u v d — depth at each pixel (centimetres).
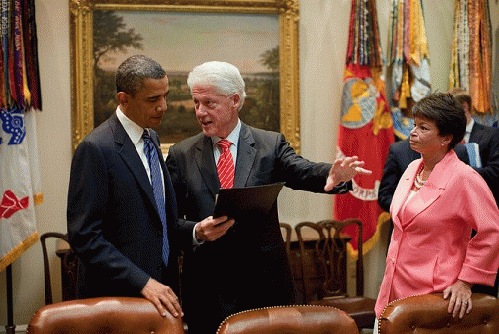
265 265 243
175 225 240
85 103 472
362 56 498
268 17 501
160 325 201
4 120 429
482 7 519
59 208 472
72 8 467
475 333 220
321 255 445
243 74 498
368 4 500
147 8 479
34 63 445
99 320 197
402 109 508
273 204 249
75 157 219
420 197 239
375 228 504
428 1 531
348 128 498
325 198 516
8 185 429
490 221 225
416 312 214
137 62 222
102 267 209
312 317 203
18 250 429
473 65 515
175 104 487
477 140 384
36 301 469
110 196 222
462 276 225
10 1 430
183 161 258
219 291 241
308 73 512
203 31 491
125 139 227
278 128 506
